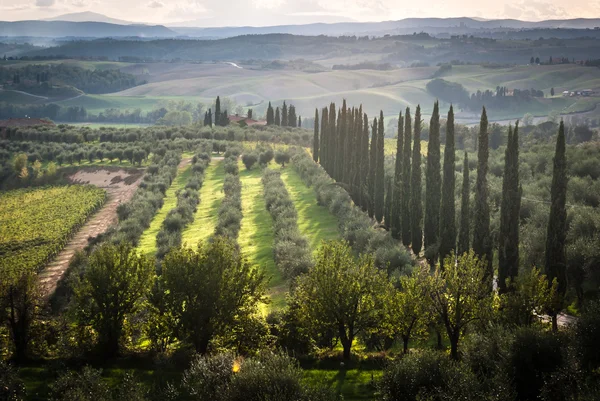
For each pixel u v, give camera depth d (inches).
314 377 1531.7
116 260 1761.8
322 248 1916.8
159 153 6176.2
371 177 3590.1
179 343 1839.3
